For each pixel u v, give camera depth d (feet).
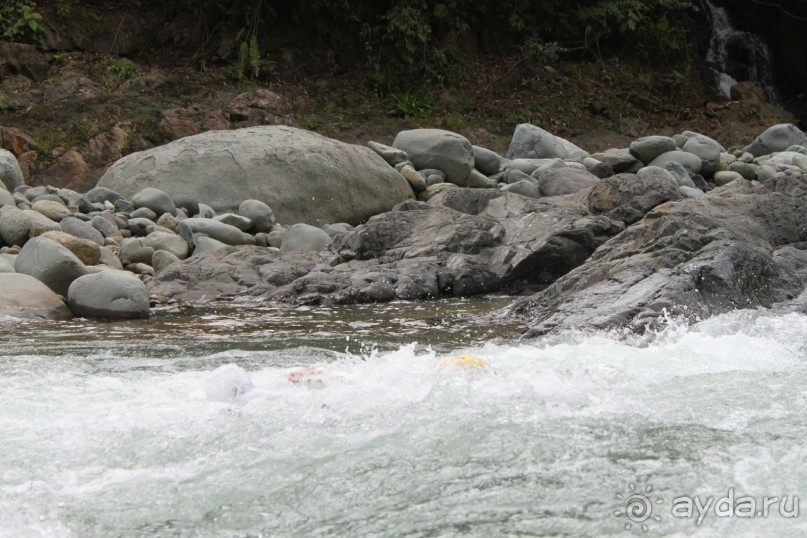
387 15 88.22
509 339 29.50
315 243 48.11
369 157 59.67
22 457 15.80
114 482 14.83
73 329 32.60
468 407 17.95
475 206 48.21
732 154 76.13
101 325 33.68
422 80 89.45
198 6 84.02
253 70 82.48
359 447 16.05
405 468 15.11
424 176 62.59
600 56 97.81
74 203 50.55
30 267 38.52
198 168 55.98
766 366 21.27
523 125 71.77
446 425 16.93
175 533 13.19
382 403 18.29
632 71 98.37
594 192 45.47
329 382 19.77
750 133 88.99
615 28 99.60
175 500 14.20
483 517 13.33
